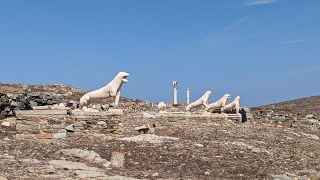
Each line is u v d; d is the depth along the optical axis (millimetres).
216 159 20500
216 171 18375
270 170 19219
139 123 33812
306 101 71750
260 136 31375
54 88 53750
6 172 14516
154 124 33688
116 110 25594
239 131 33344
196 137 27375
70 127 25141
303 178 18188
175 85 54938
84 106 27141
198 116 37688
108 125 25344
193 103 46094
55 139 24500
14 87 49438
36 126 24969
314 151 28109
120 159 17922
